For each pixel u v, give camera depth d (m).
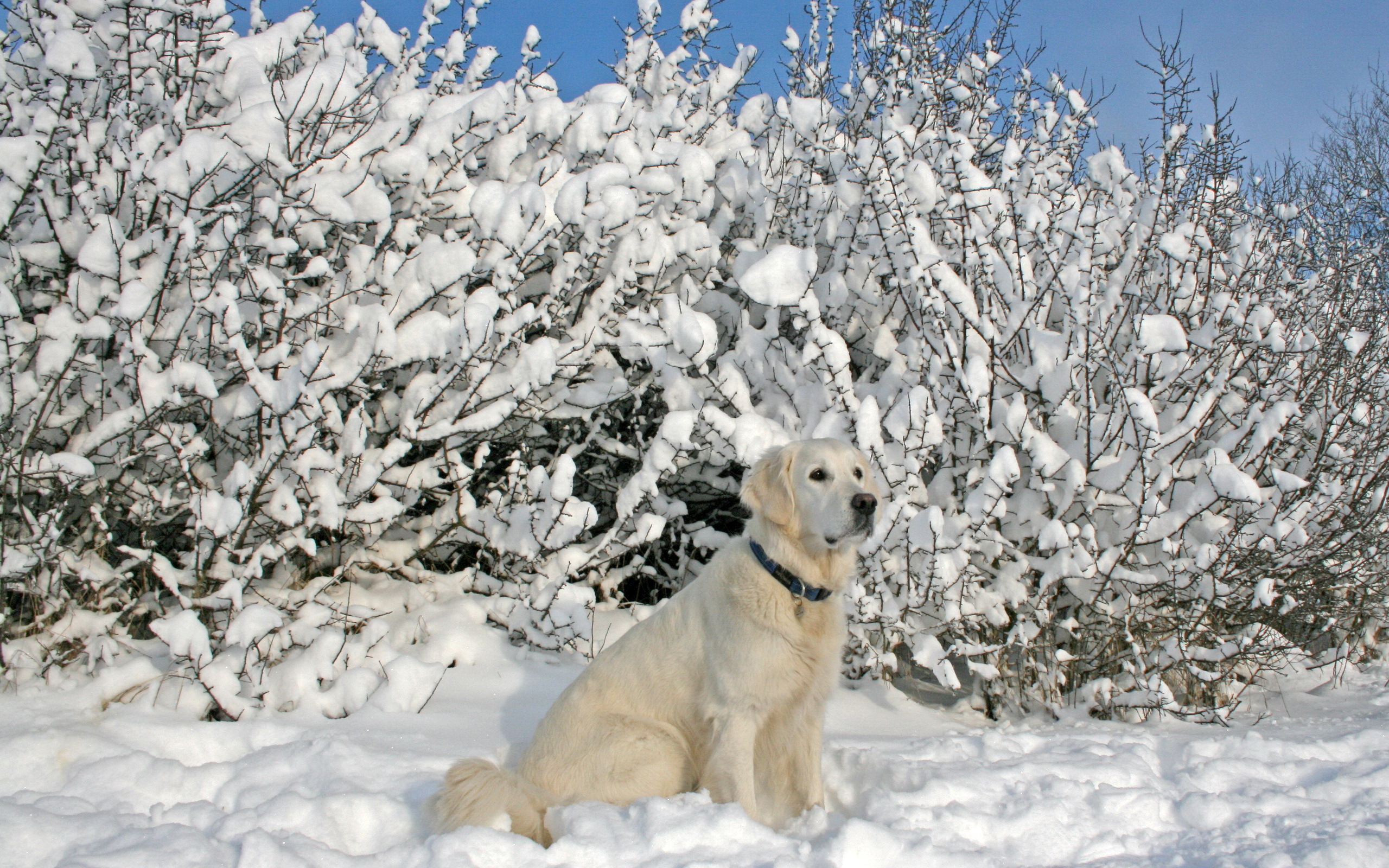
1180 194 5.38
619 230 5.00
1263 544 4.34
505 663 4.27
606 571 5.18
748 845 2.43
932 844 2.44
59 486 3.88
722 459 4.95
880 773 3.17
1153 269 5.12
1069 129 6.31
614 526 4.61
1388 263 7.18
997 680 4.47
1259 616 4.70
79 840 2.44
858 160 4.88
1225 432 4.75
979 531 4.23
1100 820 2.76
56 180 4.11
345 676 3.76
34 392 3.76
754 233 5.80
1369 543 4.84
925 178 4.98
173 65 4.48
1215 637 4.48
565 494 4.19
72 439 3.95
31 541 3.63
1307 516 4.70
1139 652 4.25
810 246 5.19
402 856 2.31
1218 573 4.32
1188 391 4.82
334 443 4.35
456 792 2.54
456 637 4.32
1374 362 5.58
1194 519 4.53
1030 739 3.56
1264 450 4.61
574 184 4.62
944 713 4.47
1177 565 4.28
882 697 4.50
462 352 4.06
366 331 4.15
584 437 5.51
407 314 4.38
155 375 3.75
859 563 4.39
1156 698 4.14
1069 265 4.82
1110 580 4.31
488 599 4.68
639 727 2.93
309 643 3.96
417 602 4.68
